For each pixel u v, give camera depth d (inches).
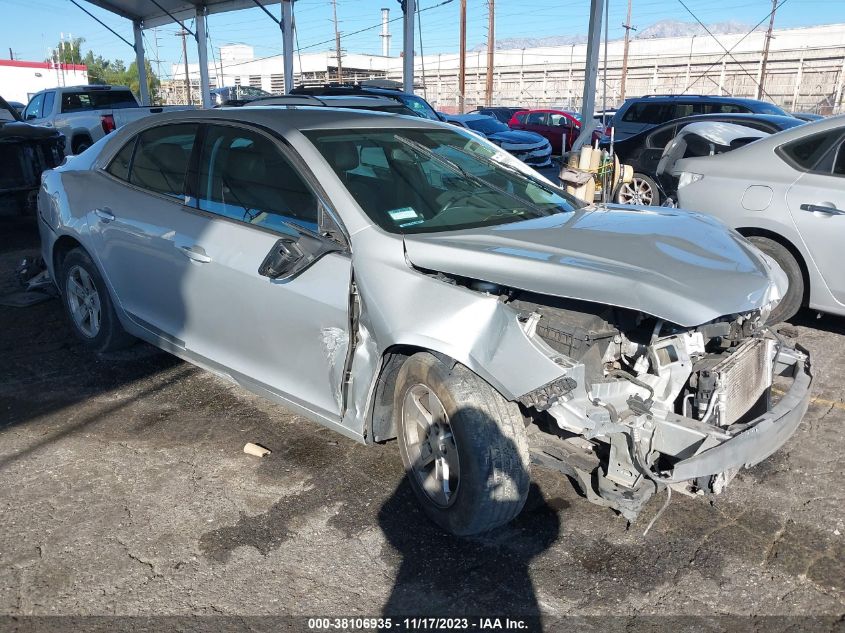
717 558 117.2
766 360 132.9
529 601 108.3
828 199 200.1
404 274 120.6
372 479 140.3
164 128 173.2
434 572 114.5
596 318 116.3
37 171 369.4
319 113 157.2
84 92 619.5
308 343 134.1
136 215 169.8
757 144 222.1
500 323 110.6
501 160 169.2
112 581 111.7
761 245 214.1
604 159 316.2
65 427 159.9
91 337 196.9
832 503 132.0
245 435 157.0
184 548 119.6
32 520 126.6
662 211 155.0
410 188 141.9
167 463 145.4
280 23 646.5
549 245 122.0
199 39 741.3
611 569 115.0
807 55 1678.2
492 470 111.6
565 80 2079.2
